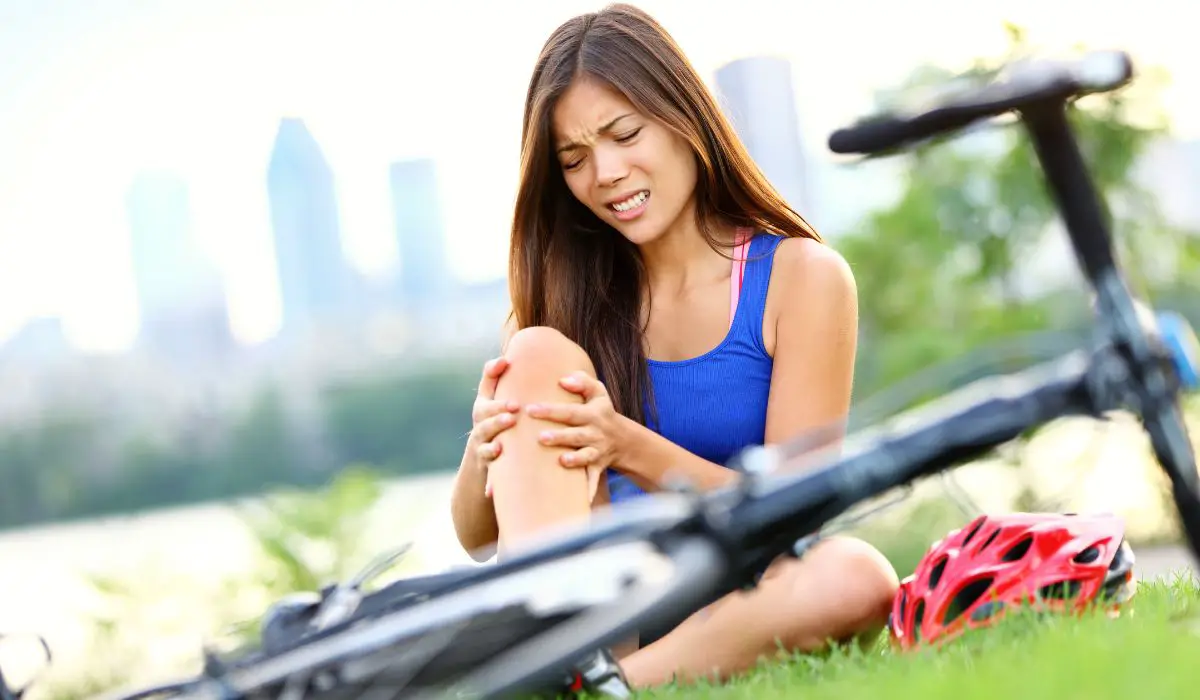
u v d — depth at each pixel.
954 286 8.84
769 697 2.39
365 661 2.03
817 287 3.41
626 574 1.84
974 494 7.45
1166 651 2.25
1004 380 1.77
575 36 3.37
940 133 1.76
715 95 3.60
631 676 2.86
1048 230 8.59
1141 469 7.34
